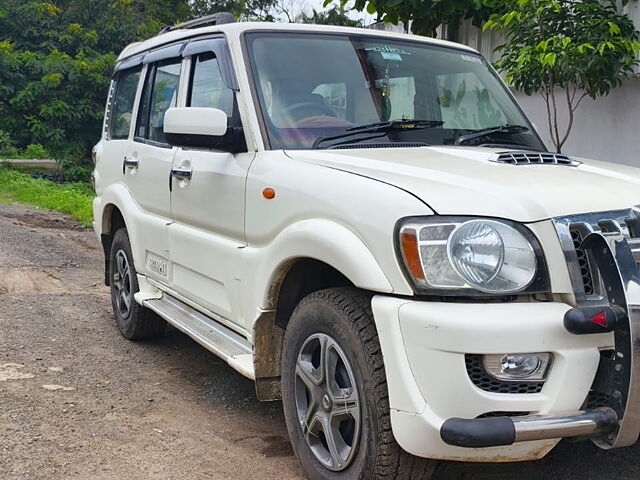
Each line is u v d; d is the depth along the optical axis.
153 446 3.67
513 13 6.87
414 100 4.18
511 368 2.60
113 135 6.04
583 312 2.57
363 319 2.90
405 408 2.66
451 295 2.64
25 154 23.72
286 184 3.36
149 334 5.51
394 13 8.36
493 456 2.70
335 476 3.07
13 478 3.26
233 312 3.86
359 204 2.92
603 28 6.78
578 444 3.70
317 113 3.83
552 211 2.76
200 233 4.23
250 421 4.07
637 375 2.55
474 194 2.82
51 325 5.96
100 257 9.43
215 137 3.75
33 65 21.28
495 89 4.60
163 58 5.06
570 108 7.30
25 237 10.46
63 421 3.95
